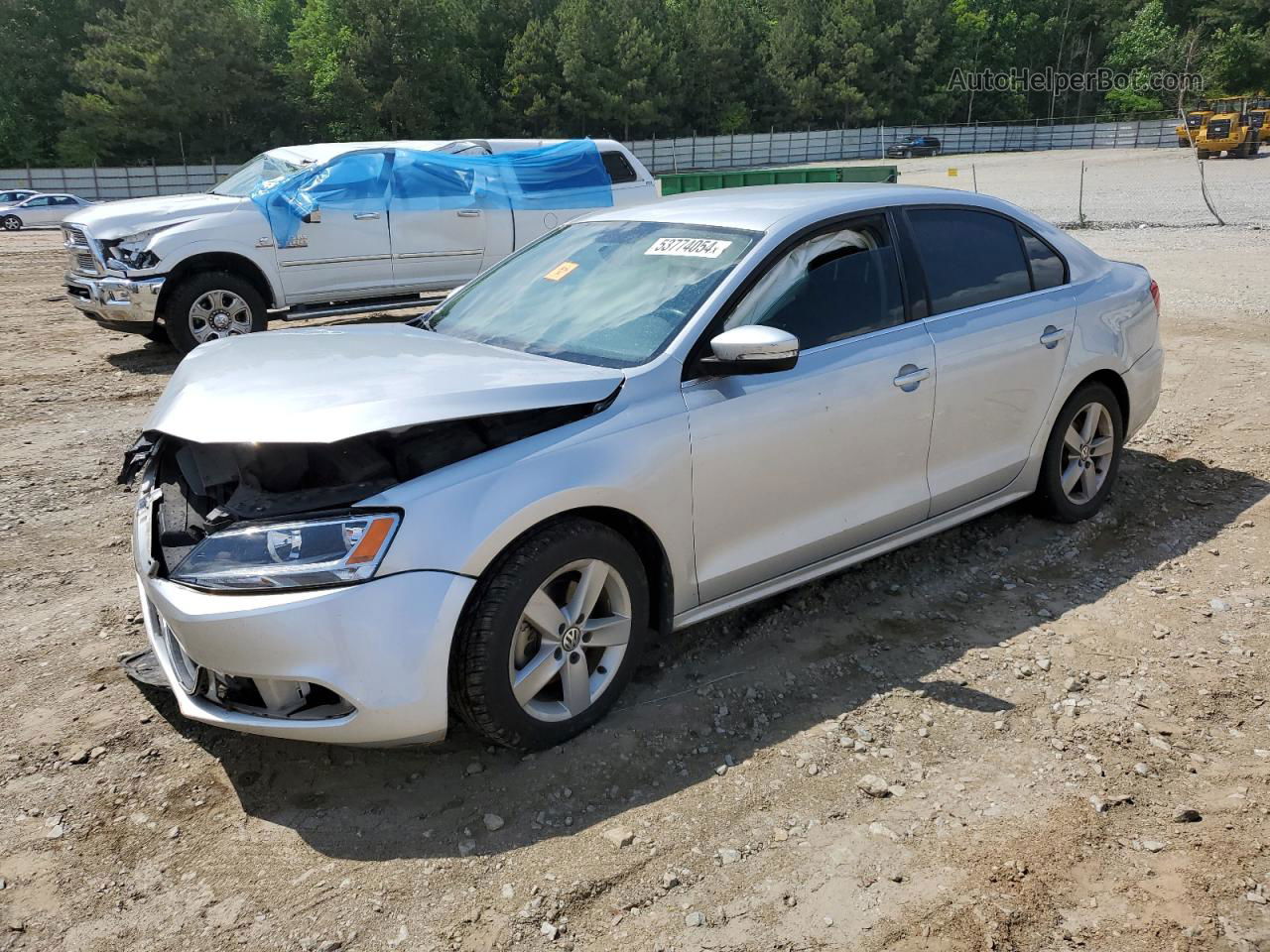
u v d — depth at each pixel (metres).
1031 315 4.43
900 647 3.81
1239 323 9.83
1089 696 3.45
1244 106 58.12
